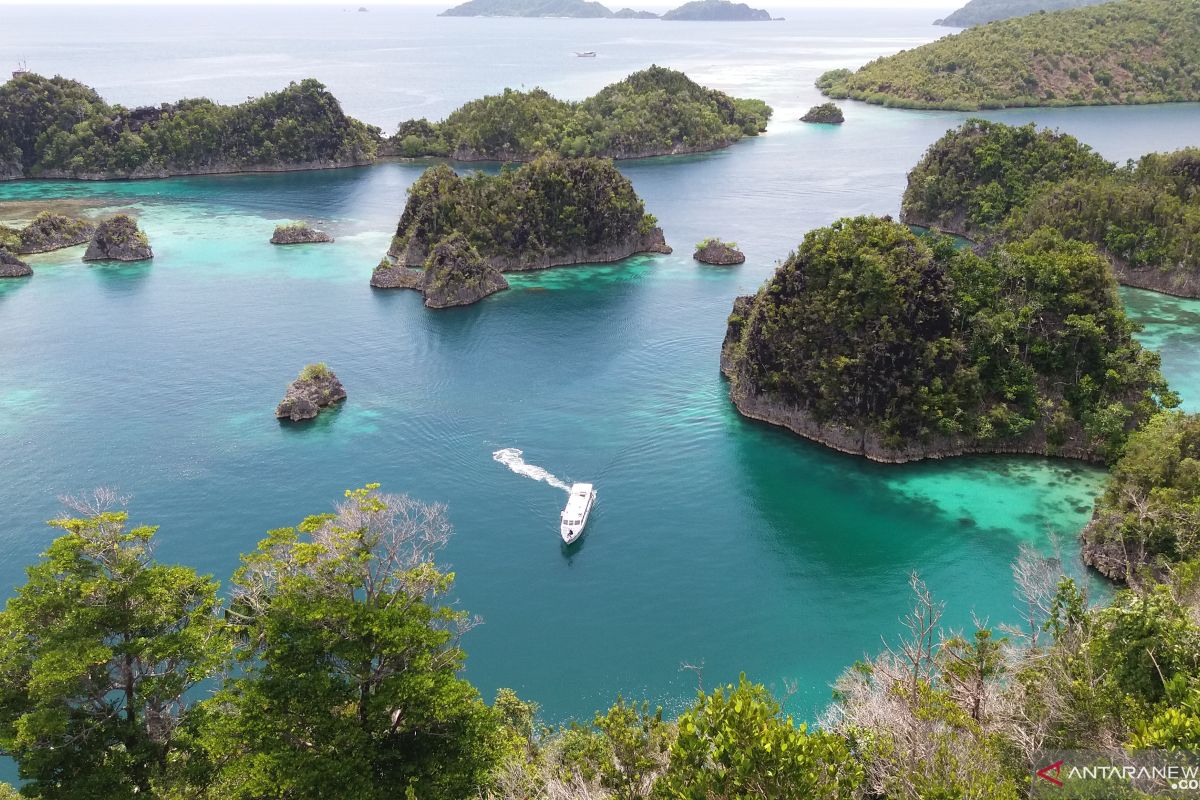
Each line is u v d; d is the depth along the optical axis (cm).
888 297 10906
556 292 17675
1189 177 18462
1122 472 9088
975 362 10981
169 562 8844
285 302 16950
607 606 8300
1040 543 9094
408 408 12375
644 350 14538
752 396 12056
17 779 6400
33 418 11925
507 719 6225
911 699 4609
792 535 9419
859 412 11075
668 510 9894
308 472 10625
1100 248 17425
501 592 8481
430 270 17350
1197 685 4072
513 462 10881
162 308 16488
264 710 4584
